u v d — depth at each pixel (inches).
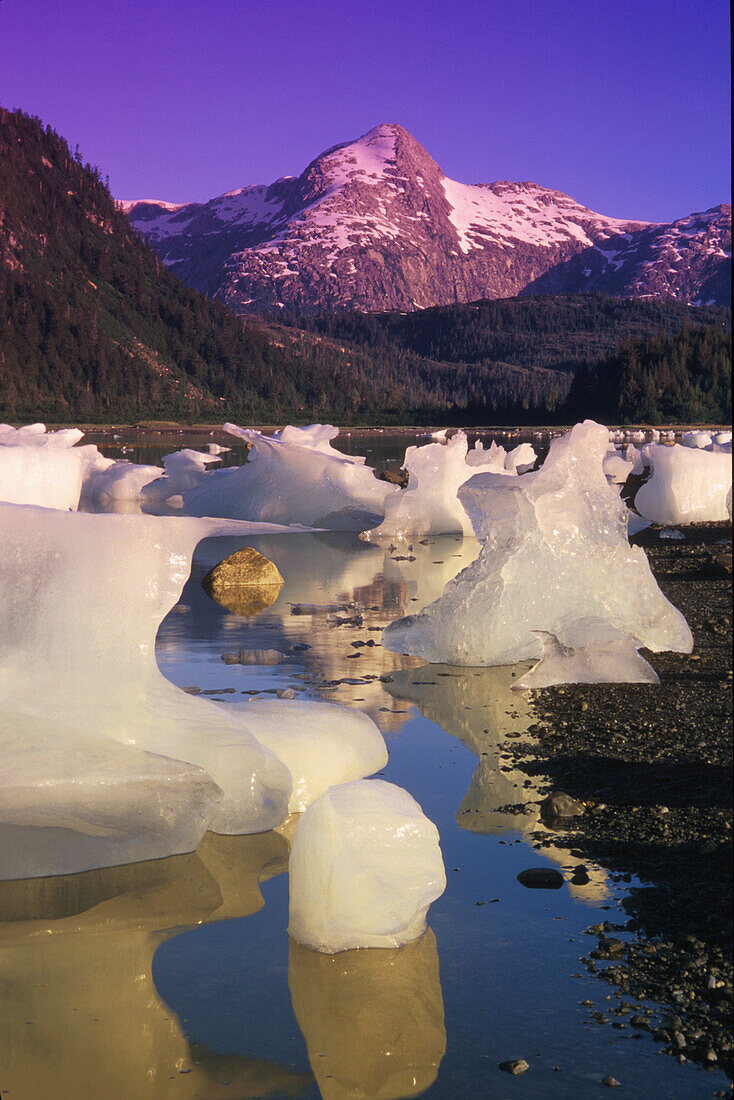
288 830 176.6
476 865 155.2
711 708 244.4
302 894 136.1
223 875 157.1
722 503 702.5
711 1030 111.2
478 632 297.0
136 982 122.6
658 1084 102.0
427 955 129.0
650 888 145.6
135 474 920.9
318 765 189.9
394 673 285.6
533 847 161.6
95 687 184.5
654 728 227.9
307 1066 106.1
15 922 140.5
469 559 550.6
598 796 183.9
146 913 143.4
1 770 164.7
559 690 265.9
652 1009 115.5
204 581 454.0
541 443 2886.3
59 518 190.4
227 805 173.9
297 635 340.2
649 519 695.7
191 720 185.5
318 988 122.5
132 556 191.0
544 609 297.6
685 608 379.6
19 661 182.2
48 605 185.5
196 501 797.9
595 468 314.2
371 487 777.6
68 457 601.9
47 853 157.5
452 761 205.8
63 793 163.9
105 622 188.5
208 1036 112.3
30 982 124.3
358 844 135.6
